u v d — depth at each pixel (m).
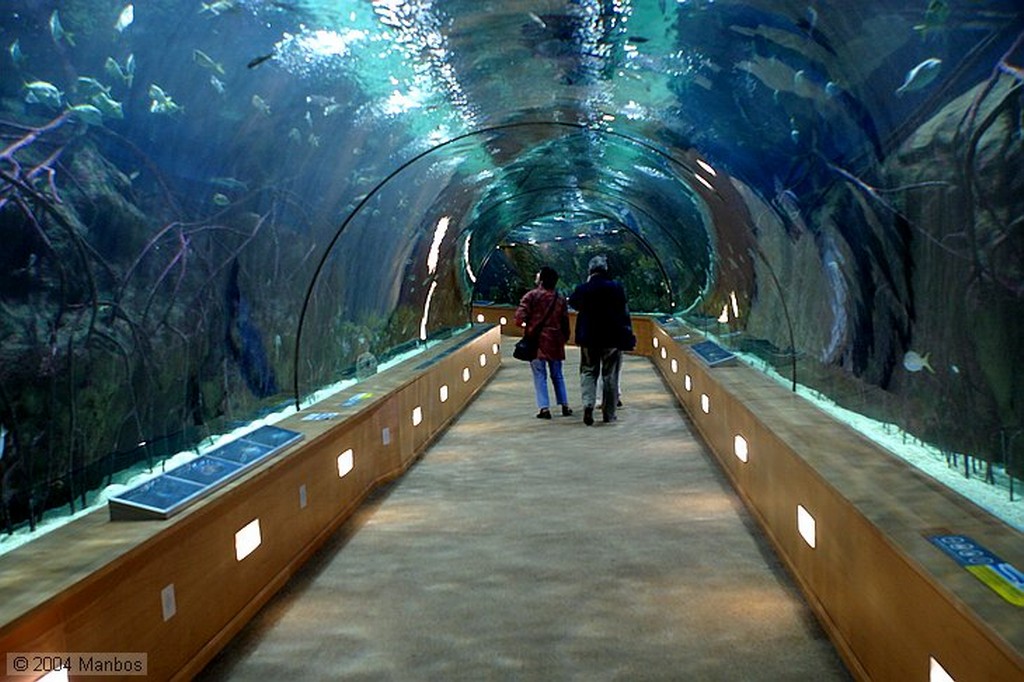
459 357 12.51
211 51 4.84
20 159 3.78
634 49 6.08
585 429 10.73
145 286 4.92
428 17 5.39
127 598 3.29
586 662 4.01
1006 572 2.80
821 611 4.38
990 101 3.37
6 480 3.71
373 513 6.89
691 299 17.66
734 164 8.04
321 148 7.14
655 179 12.91
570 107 8.63
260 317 6.95
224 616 4.28
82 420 4.30
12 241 3.76
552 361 11.59
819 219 6.32
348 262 9.59
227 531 4.31
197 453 5.63
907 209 4.39
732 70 5.68
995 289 3.60
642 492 7.43
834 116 4.92
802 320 7.74
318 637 4.36
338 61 6.00
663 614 4.58
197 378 5.77
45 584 2.88
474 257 19.86
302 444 5.44
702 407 9.99
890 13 3.59
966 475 4.22
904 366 5.06
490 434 10.60
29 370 3.84
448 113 8.27
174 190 5.12
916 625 3.00
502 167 12.78
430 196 11.95
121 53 4.25
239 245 6.24
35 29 3.70
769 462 5.85
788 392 7.71
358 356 10.54
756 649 4.11
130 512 3.69
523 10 5.31
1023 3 2.86
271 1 4.78
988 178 3.45
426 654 4.13
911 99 3.98
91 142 4.29
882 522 3.42
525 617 4.57
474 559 5.61
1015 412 3.66
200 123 5.16
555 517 6.64
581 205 19.75
